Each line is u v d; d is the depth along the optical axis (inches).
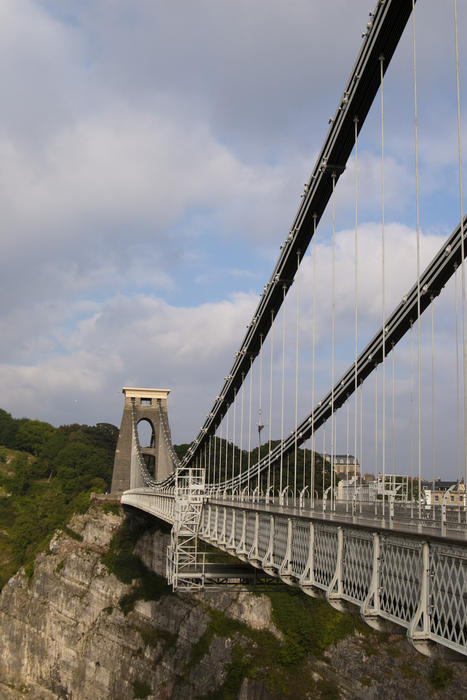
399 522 861.8
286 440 1708.9
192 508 1756.9
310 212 1416.1
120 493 3814.0
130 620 3021.7
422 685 2023.9
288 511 1121.4
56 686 3230.8
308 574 983.6
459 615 599.5
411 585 685.9
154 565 3270.2
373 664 2144.4
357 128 1231.5
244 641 2412.6
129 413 5423.2
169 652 2677.2
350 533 845.2
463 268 946.7
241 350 1904.5
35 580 3639.3
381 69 1135.6
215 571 1647.4
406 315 1215.6
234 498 1769.2
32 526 4151.1
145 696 2682.1
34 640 3444.9
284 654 2294.5
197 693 2433.6
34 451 7450.8
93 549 3570.4
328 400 1547.7
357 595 815.1
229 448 3206.2
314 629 2301.9
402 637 2149.4
